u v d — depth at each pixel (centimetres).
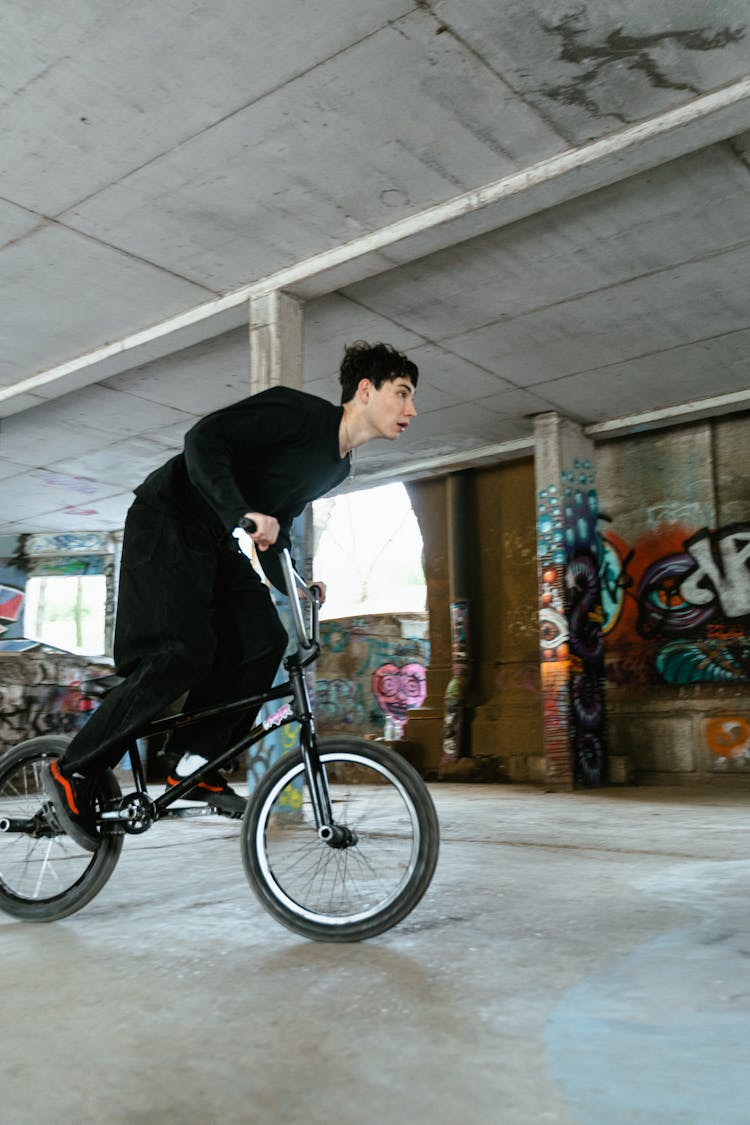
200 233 548
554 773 858
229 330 700
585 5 379
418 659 1280
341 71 414
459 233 536
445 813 597
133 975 194
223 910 262
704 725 895
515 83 426
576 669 876
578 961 203
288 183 499
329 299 653
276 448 254
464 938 225
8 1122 121
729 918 247
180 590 242
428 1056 145
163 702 237
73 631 1425
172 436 975
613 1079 135
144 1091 132
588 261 609
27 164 480
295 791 252
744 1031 156
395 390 263
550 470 898
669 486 957
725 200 540
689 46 406
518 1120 121
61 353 725
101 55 402
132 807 246
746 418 919
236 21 383
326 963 202
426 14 381
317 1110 125
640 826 500
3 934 236
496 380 814
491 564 1105
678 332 719
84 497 1223
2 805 301
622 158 471
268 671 252
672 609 938
